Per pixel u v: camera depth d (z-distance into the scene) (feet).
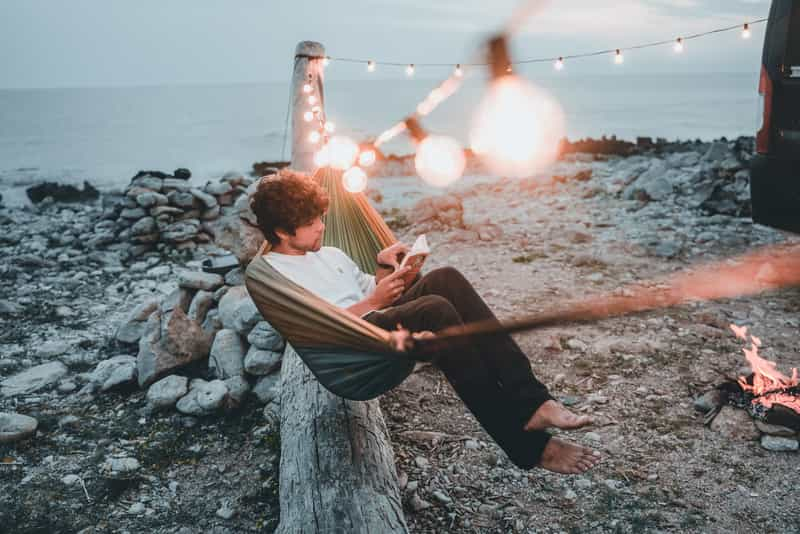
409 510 9.29
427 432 11.16
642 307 15.97
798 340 14.24
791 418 10.44
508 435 7.73
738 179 27.30
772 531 8.47
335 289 8.77
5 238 27.02
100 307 18.80
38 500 9.94
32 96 458.50
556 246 22.77
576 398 12.15
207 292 15.66
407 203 32.55
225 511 9.57
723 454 10.17
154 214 24.18
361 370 7.21
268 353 12.91
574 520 8.92
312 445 8.62
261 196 8.46
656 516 8.87
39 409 12.78
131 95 455.63
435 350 6.64
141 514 9.63
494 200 32.89
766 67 16.17
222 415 12.35
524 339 14.76
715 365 13.21
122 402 13.00
